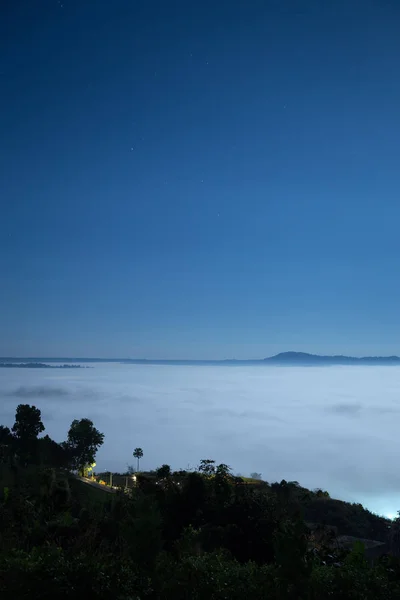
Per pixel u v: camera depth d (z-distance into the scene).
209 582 4.64
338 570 4.93
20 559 4.62
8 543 6.82
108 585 4.41
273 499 10.23
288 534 4.85
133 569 4.76
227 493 10.20
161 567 4.88
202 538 8.31
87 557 4.70
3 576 4.40
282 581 4.63
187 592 4.61
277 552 4.74
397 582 4.94
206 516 9.91
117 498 9.71
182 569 4.74
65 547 7.05
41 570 4.43
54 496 11.52
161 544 4.96
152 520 5.00
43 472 12.91
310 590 4.66
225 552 6.52
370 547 20.45
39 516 8.98
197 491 10.27
